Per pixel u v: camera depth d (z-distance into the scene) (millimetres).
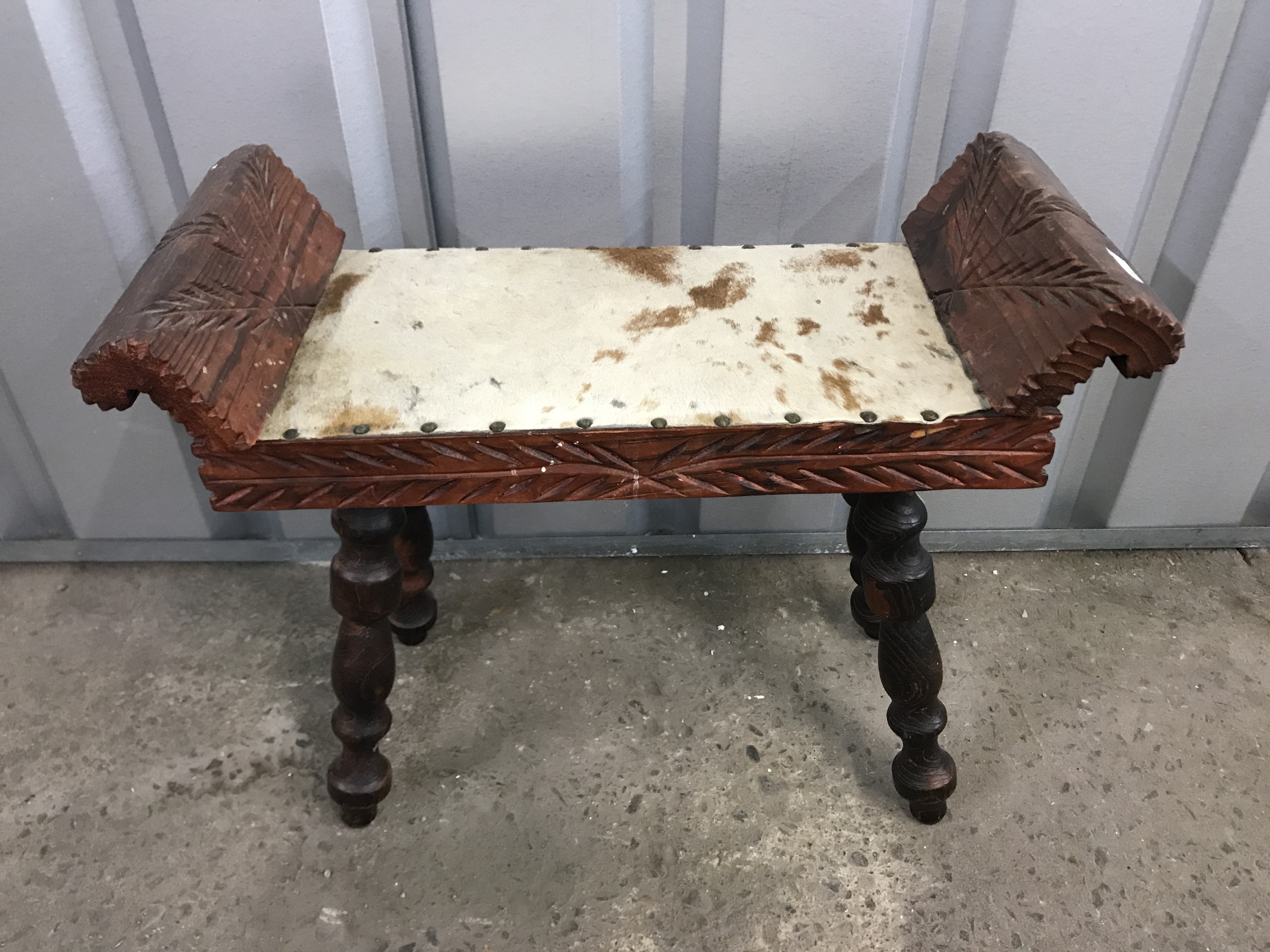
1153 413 1405
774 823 1176
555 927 1079
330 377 907
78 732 1284
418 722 1297
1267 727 1287
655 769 1238
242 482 873
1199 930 1070
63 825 1176
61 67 1109
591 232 1262
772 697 1326
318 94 1133
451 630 1426
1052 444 883
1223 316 1308
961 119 1204
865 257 1076
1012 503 1527
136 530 1521
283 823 1184
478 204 1232
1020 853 1145
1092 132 1183
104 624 1438
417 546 1268
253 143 1171
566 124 1166
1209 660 1381
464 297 1013
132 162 1208
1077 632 1424
